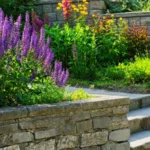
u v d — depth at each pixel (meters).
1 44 4.70
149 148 5.78
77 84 8.74
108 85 8.41
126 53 10.13
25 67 4.96
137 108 7.06
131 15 10.61
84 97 5.38
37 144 4.66
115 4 11.80
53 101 5.04
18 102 4.85
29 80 4.93
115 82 8.63
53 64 9.64
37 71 5.07
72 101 5.07
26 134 4.58
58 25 10.51
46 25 10.16
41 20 10.99
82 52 9.45
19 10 11.02
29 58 5.03
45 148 4.72
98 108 5.11
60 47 9.74
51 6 11.38
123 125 5.32
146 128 6.41
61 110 4.80
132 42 10.24
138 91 7.90
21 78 4.81
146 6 11.82
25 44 4.99
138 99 7.07
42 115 4.68
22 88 4.94
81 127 4.98
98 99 5.19
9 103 4.81
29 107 4.63
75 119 4.93
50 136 4.75
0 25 4.88
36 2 11.45
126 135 5.35
